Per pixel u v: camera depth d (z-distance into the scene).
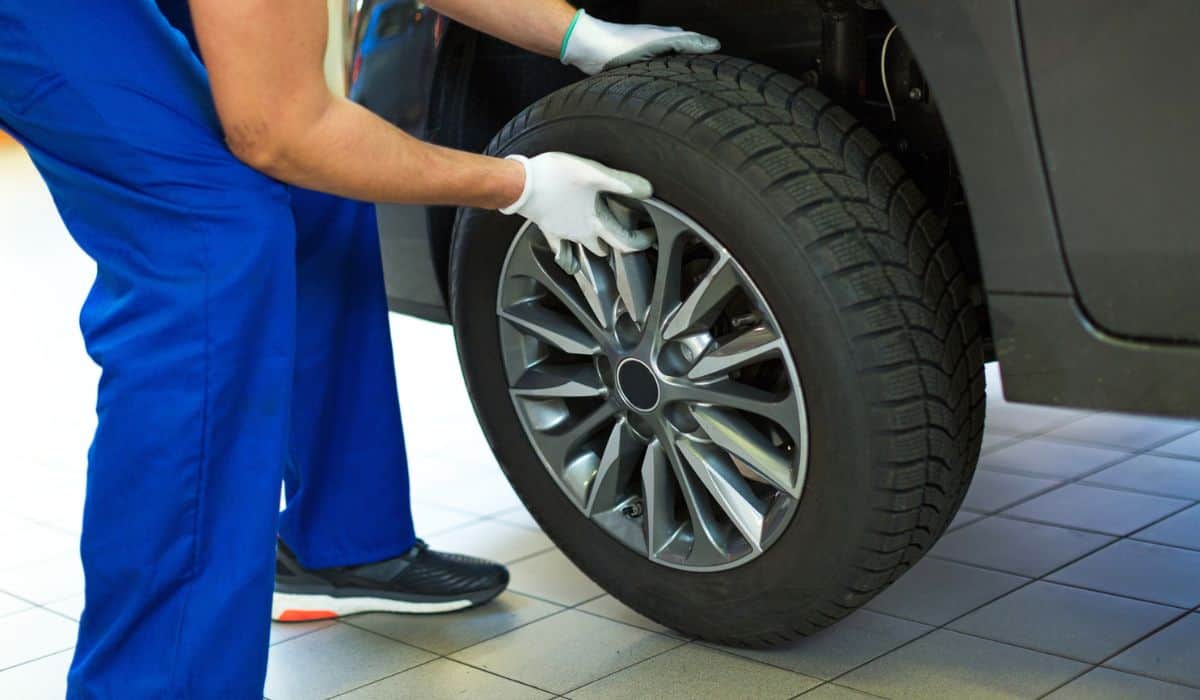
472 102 2.03
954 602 1.94
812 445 1.57
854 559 1.58
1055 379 1.40
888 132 1.80
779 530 1.63
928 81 1.38
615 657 1.81
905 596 1.97
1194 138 1.24
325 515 1.98
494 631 1.94
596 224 1.62
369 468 1.97
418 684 1.78
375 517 1.99
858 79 1.73
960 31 1.34
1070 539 2.18
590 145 1.66
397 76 2.01
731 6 1.89
